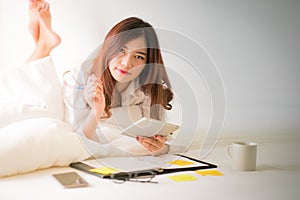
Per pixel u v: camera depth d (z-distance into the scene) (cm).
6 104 167
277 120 206
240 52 207
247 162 135
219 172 132
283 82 207
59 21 209
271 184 118
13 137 125
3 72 201
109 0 207
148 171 128
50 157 131
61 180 116
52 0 208
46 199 99
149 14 207
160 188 112
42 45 209
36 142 128
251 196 105
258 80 208
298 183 120
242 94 209
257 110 206
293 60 206
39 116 168
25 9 210
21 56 212
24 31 211
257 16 206
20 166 122
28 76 185
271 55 207
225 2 206
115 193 106
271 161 151
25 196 101
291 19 204
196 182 119
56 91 186
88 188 110
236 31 207
